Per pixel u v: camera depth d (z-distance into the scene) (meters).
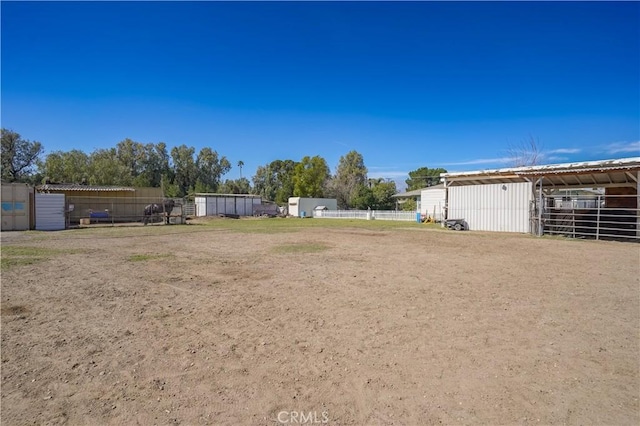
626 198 20.11
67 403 2.78
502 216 19.97
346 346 3.91
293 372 3.30
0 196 20.97
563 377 3.18
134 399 2.84
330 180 67.44
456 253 11.34
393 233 19.36
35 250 12.15
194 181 78.88
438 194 31.53
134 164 72.94
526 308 5.28
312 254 11.23
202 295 6.16
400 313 5.08
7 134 47.75
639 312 5.07
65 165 48.91
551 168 17.12
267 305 5.53
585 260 9.81
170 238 16.75
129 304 5.60
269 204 50.06
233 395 2.90
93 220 29.94
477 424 2.50
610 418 2.56
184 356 3.66
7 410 2.67
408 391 2.96
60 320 4.82
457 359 3.56
